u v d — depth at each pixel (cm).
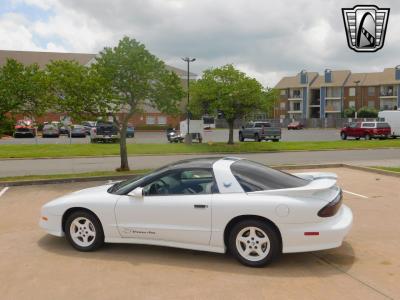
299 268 523
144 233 573
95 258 570
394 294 445
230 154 2372
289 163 1773
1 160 2091
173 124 6669
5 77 1267
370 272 509
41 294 454
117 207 583
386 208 860
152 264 543
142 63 1411
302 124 7381
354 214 809
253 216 525
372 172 1409
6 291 462
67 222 607
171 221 559
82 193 634
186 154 2373
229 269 522
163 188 579
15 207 913
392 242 630
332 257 562
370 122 3847
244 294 448
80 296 448
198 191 560
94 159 2123
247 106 2747
